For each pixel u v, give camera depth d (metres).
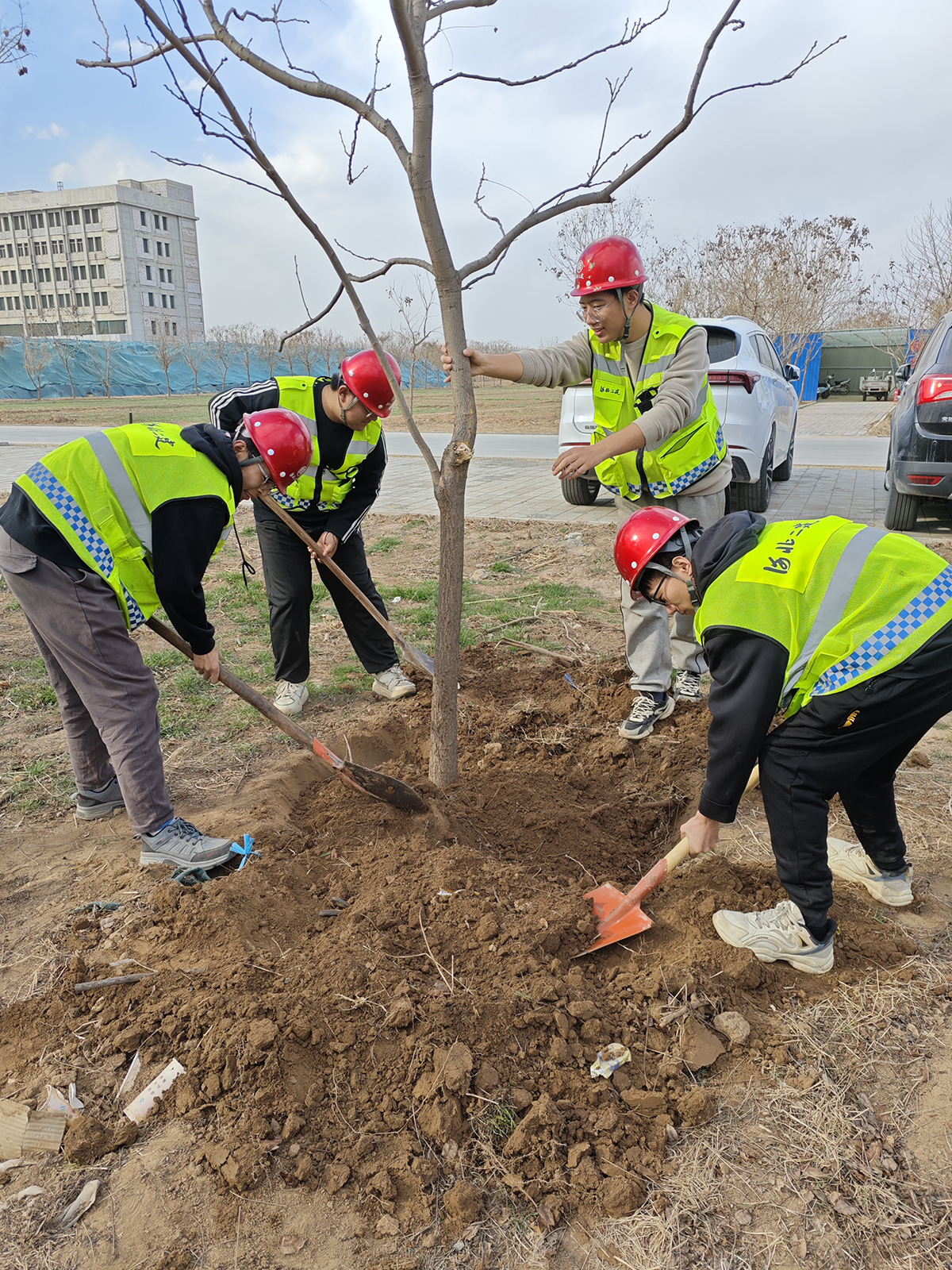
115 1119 2.10
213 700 4.53
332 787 3.72
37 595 2.76
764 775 2.45
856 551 2.31
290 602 4.21
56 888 2.94
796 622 2.28
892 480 7.94
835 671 2.26
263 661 5.09
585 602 6.15
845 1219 1.86
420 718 4.38
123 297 86.44
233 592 6.54
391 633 4.22
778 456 9.84
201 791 3.61
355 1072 2.18
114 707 2.90
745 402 7.73
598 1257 1.82
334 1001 2.34
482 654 5.23
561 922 2.71
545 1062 2.23
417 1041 2.23
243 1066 2.14
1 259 89.50
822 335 31.00
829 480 11.34
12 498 2.79
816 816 2.40
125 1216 1.87
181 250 93.56
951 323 7.70
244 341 55.03
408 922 2.72
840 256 24.22
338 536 4.13
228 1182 1.93
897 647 2.21
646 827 3.50
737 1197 1.92
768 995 2.48
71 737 3.25
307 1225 1.86
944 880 2.98
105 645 2.85
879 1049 2.28
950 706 2.33
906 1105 2.12
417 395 36.88
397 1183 1.95
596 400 3.86
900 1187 1.92
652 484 3.90
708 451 3.82
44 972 2.53
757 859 3.18
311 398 3.84
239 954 2.54
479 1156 2.01
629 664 4.17
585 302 3.47
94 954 2.60
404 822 3.36
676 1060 2.24
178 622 2.87
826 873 2.46
